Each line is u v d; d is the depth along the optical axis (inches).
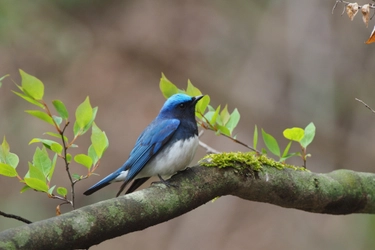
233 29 675.4
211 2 681.6
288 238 583.8
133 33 652.7
